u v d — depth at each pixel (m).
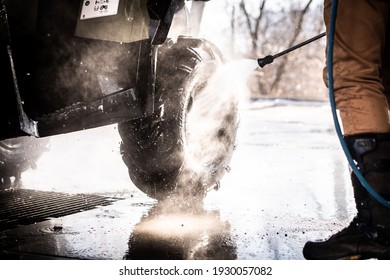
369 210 1.79
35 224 2.52
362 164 1.80
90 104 2.33
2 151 3.44
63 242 2.21
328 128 8.45
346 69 1.83
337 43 1.85
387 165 1.77
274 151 5.65
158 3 2.25
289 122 9.79
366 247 1.81
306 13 25.34
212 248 2.13
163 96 2.61
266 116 11.46
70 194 3.27
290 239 2.26
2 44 2.23
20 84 2.30
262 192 3.37
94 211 2.81
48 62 2.31
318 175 4.07
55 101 2.33
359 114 1.80
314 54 25.56
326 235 2.32
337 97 1.87
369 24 1.80
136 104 2.29
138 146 2.67
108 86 2.31
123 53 2.29
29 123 2.33
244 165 4.62
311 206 2.93
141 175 2.76
